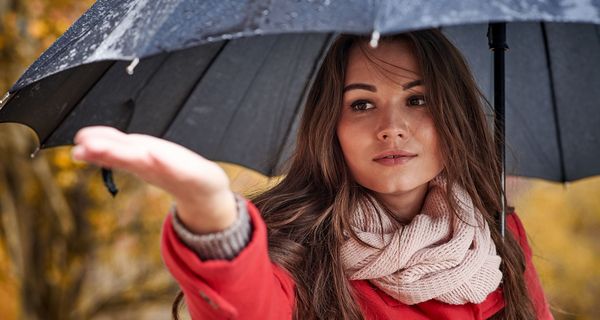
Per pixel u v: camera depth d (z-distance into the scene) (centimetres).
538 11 186
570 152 341
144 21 205
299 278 257
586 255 1150
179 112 303
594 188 1159
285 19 189
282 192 277
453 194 268
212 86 305
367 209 265
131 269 1015
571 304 1145
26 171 935
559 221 1150
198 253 184
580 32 310
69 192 952
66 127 277
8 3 852
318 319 256
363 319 258
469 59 327
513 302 284
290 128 321
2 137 909
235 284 185
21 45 853
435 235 262
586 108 330
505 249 285
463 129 274
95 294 1016
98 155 162
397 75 262
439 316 261
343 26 183
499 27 295
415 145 261
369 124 261
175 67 288
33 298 968
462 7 185
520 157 343
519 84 331
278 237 263
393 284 258
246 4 196
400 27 179
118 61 266
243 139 321
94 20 227
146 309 1080
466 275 259
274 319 207
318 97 276
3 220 938
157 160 167
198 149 315
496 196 286
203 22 195
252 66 307
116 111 284
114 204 967
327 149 269
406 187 261
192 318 199
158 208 984
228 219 182
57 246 973
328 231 266
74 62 210
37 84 252
